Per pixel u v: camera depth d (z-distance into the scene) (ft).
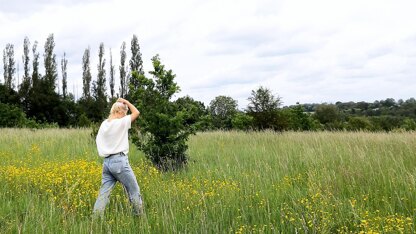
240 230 13.92
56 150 35.12
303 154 29.71
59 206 17.07
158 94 29.40
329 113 181.68
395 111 226.38
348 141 36.11
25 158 29.30
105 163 17.58
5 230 14.20
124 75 240.73
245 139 45.21
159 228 14.70
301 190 20.18
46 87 155.53
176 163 27.63
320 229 14.15
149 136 29.17
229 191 18.97
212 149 37.32
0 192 18.78
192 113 29.66
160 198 18.52
